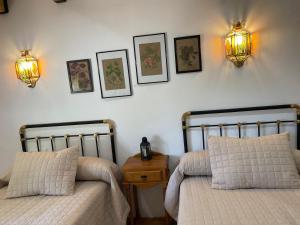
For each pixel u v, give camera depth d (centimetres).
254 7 220
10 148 272
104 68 245
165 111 244
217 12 225
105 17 239
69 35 246
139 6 234
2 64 259
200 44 230
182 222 151
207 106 238
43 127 263
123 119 251
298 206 155
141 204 259
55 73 253
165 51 235
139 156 249
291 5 216
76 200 187
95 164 221
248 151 189
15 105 264
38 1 245
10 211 181
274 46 222
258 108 229
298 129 225
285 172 180
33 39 251
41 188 200
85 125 257
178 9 229
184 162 209
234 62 226
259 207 157
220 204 164
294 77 223
